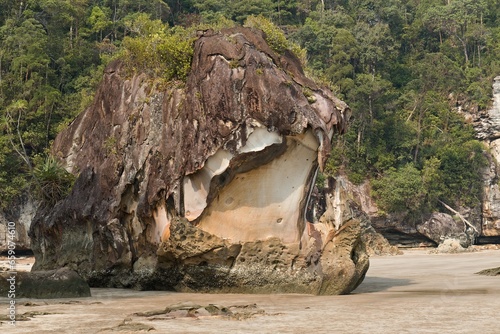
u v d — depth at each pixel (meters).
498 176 104.94
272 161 23.95
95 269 29.02
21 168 74.38
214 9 117.31
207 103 24.59
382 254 70.75
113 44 97.12
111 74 31.77
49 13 94.94
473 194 101.00
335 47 104.19
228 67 24.41
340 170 96.25
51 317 17.19
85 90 80.75
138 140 27.70
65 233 31.28
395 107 102.69
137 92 28.95
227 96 24.08
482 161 103.25
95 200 29.41
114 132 29.59
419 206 92.69
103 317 17.17
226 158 23.92
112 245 27.95
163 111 26.77
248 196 24.09
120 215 27.80
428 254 71.81
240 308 18.50
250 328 14.85
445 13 124.56
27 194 71.88
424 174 96.19
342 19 115.38
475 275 33.34
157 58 28.64
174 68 27.47
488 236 102.75
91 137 32.75
